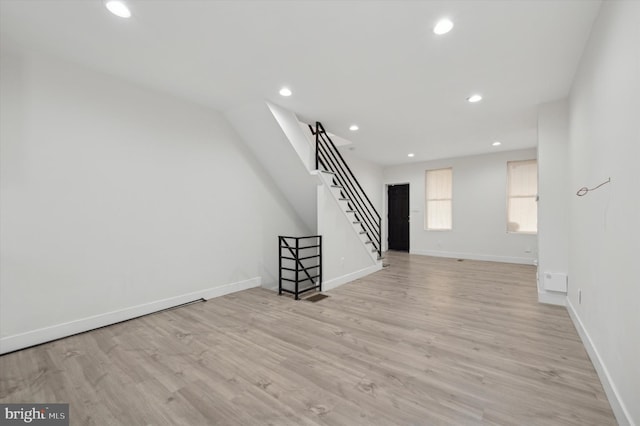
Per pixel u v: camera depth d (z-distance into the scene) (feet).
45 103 8.36
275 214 15.80
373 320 9.97
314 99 11.67
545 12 6.52
